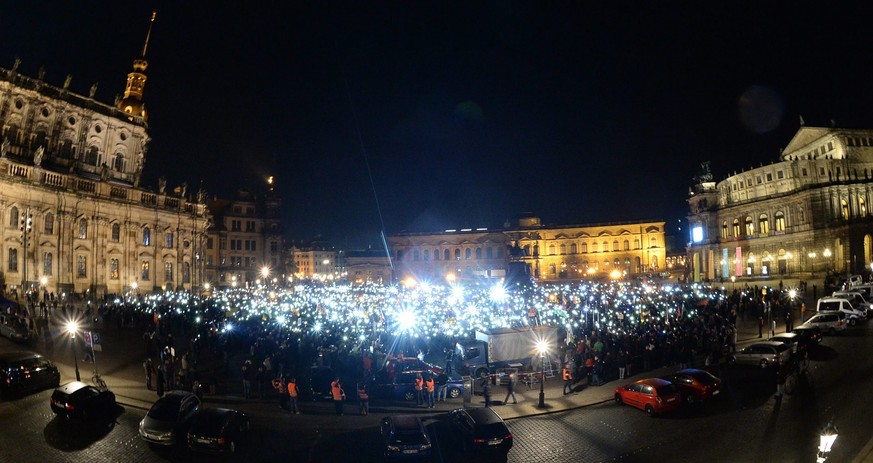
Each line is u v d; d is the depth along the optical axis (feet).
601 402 115.34
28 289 214.69
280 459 85.25
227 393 124.36
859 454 73.56
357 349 144.97
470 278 528.63
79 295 249.55
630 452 86.02
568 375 123.24
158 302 237.45
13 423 96.63
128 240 302.04
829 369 119.34
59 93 287.48
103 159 315.78
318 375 122.31
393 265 591.78
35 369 113.29
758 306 183.32
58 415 99.66
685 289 283.38
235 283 415.44
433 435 96.37
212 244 450.71
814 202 315.17
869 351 130.11
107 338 169.27
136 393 118.32
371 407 115.55
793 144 382.83
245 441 92.68
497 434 83.92
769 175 370.73
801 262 322.34
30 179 247.29
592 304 207.62
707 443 87.30
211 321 182.09
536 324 188.03
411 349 163.12
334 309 208.44
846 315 159.84
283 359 136.15
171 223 330.54
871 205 306.96
